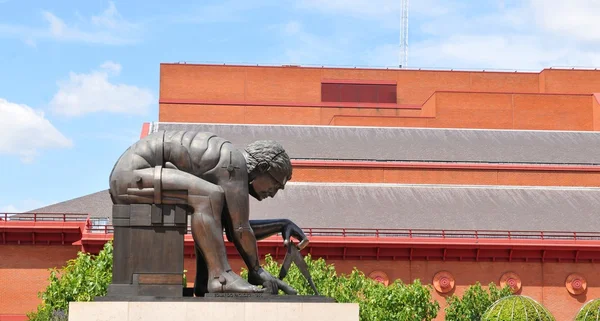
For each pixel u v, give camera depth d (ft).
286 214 181.16
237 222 44.96
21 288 166.81
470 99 237.66
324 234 173.99
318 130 226.99
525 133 231.71
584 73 256.73
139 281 43.80
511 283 175.94
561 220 185.88
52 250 168.45
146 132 217.36
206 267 46.34
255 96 250.37
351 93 254.68
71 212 179.42
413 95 256.93
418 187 199.41
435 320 173.47
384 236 174.09
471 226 181.16
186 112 241.55
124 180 44.09
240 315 42.73
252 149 46.98
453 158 212.64
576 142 226.99
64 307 108.99
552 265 177.27
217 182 44.83
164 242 44.11
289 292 45.91
